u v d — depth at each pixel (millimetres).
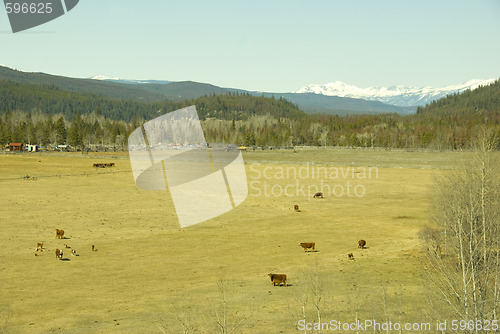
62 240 65938
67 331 34188
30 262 54750
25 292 43812
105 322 35719
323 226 76312
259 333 32344
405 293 40031
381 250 59156
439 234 44406
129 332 33500
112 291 44094
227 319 35531
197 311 37781
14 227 73250
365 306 37062
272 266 52781
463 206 28000
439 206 44562
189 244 64250
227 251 60406
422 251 56062
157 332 33250
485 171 29484
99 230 72500
